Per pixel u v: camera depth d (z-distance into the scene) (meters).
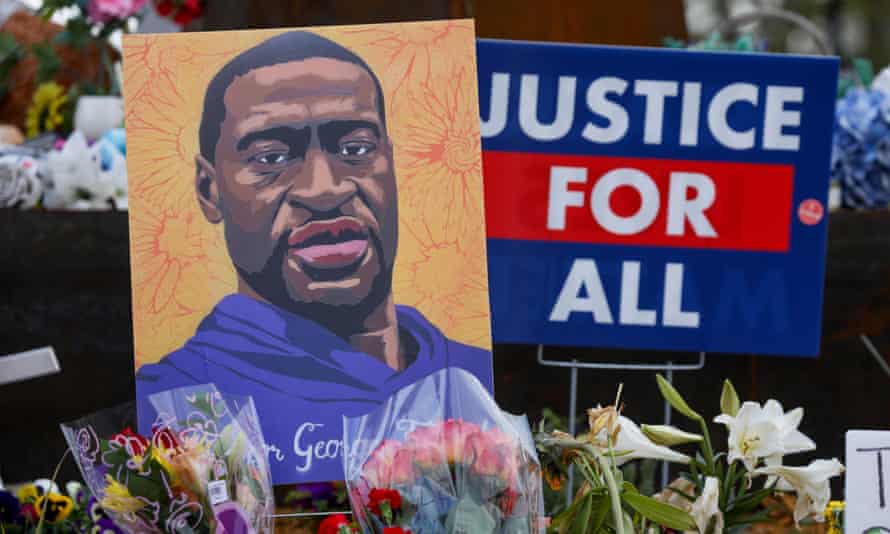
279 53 2.40
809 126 3.09
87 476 2.14
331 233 2.39
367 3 6.15
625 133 3.12
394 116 2.41
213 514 2.12
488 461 2.12
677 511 2.22
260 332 2.38
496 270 3.17
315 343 2.38
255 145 2.39
